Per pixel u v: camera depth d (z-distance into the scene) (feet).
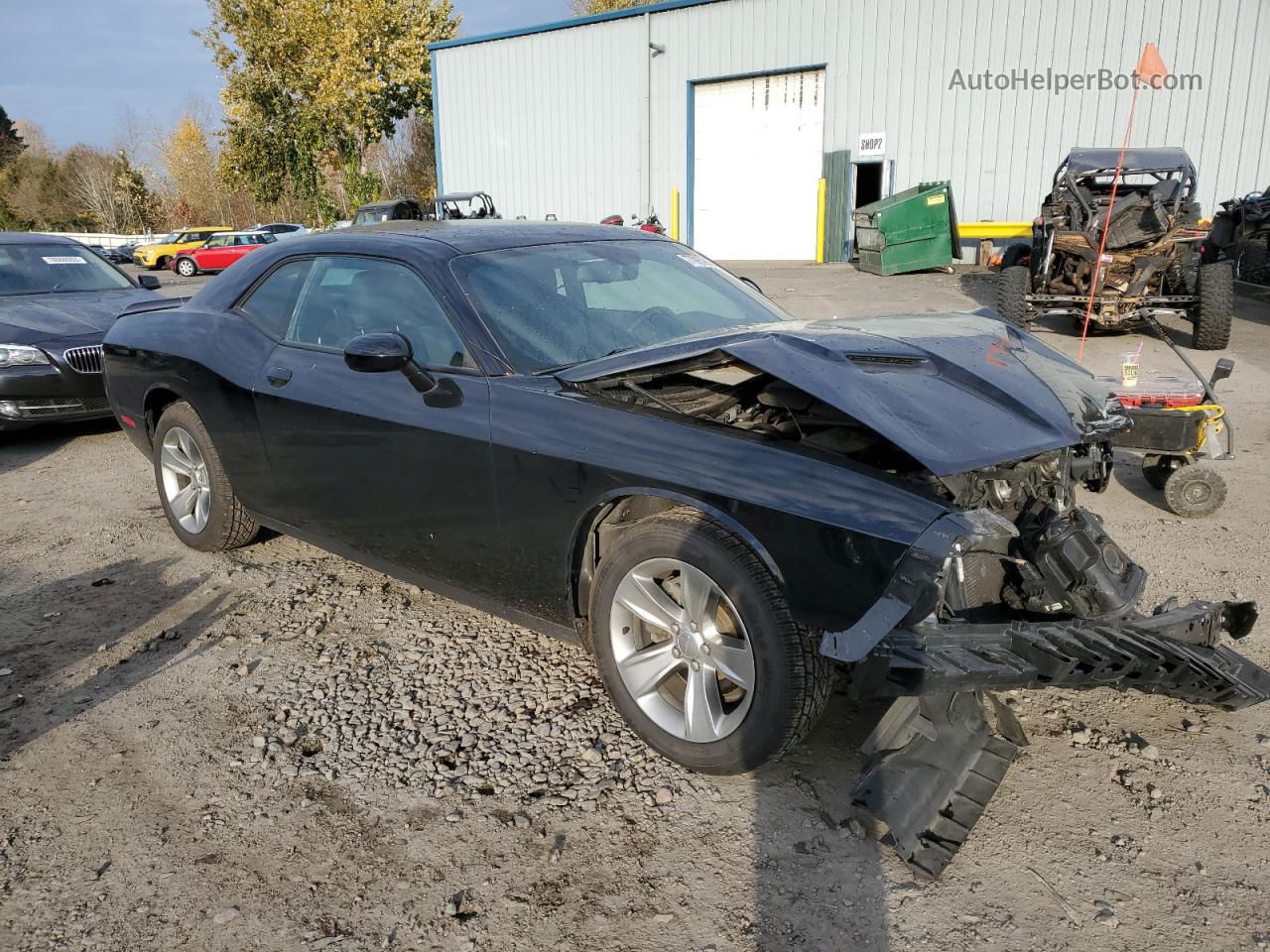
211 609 12.71
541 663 11.02
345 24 122.42
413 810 8.41
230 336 13.09
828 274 57.67
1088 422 8.80
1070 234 32.68
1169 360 29.45
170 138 186.80
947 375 8.90
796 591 7.61
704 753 8.45
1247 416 22.16
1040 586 8.82
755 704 7.98
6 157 227.20
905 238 54.03
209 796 8.67
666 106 71.41
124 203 179.73
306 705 10.21
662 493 8.40
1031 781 8.57
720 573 8.03
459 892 7.39
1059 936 6.77
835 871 7.50
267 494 12.78
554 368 9.99
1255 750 9.02
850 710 9.75
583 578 9.56
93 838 8.11
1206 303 30.17
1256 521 15.29
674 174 72.38
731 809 8.28
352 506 11.46
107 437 23.08
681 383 10.37
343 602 12.85
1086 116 57.62
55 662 11.31
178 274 99.25
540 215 79.82
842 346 8.91
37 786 8.86
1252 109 53.67
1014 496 9.06
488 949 6.81
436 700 10.26
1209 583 12.78
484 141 80.94
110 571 14.15
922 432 7.66
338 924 7.07
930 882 7.34
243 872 7.66
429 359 10.54
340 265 12.05
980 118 60.23
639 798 8.48
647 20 70.23
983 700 9.13
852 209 65.72
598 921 7.06
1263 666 10.40
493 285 10.76
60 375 21.22
